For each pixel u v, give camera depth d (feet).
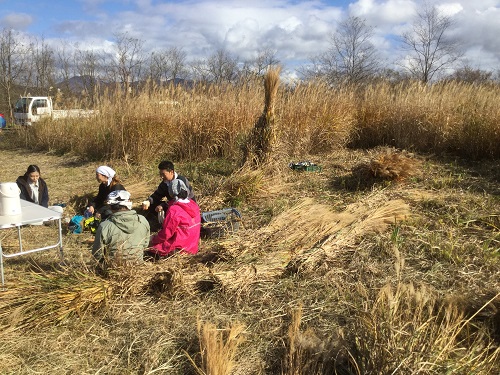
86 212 21.08
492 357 9.16
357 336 9.72
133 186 25.34
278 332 11.30
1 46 85.30
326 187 24.58
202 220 19.70
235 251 14.56
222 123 34.04
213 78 38.19
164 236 15.61
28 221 14.15
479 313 11.07
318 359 9.88
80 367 10.16
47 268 15.92
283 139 31.09
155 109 35.58
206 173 29.25
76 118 47.03
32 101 65.67
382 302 10.28
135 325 11.72
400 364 8.33
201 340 10.41
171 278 12.94
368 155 32.48
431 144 32.91
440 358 8.67
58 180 31.12
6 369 9.98
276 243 15.16
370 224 17.30
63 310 11.73
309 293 13.04
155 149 34.76
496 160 28.94
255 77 35.63
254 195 23.11
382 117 36.01
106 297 12.32
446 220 18.39
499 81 39.75
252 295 13.02
